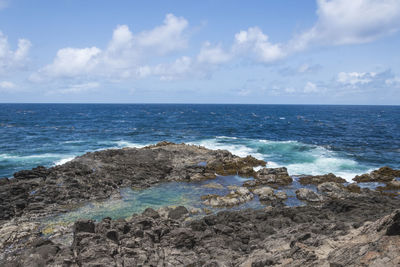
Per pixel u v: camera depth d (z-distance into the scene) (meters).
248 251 12.95
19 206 19.52
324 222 14.90
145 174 27.44
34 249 12.91
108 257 11.67
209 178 27.88
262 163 32.88
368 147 44.19
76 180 23.78
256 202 21.91
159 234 14.28
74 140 49.59
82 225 13.58
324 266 9.09
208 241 13.86
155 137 54.56
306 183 26.27
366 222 12.50
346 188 24.36
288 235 12.93
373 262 8.16
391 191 24.25
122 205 20.98
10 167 30.77
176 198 22.48
